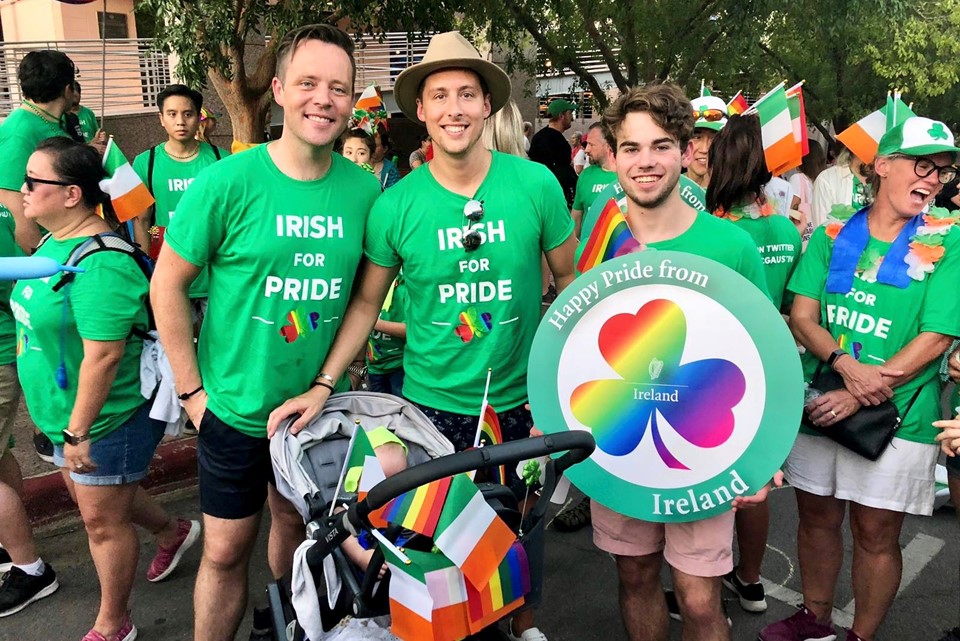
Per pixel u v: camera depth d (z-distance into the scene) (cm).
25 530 322
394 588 184
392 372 372
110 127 1229
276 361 244
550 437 174
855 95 1519
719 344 216
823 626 290
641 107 220
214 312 248
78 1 508
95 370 256
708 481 222
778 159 303
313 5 643
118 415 273
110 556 284
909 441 255
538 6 1006
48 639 305
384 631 202
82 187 264
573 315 226
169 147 478
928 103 1705
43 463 438
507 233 251
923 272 248
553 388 230
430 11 768
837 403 256
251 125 769
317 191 243
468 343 259
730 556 237
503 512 196
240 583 264
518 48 1147
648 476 227
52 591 333
